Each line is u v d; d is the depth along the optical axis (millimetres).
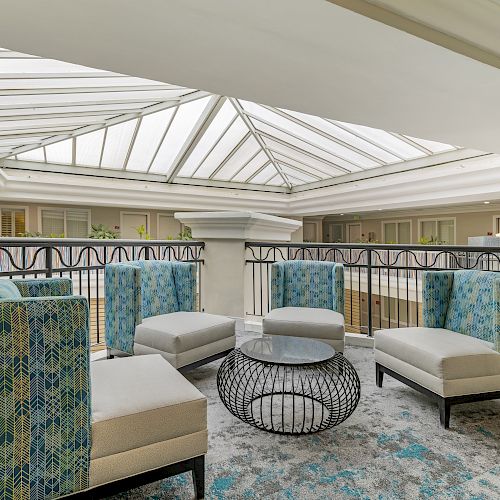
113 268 3020
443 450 1869
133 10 1552
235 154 9242
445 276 2742
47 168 8703
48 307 1208
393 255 10031
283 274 3701
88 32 1739
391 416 2240
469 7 1812
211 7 1539
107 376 1684
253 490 1567
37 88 4262
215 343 2924
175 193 10422
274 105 2807
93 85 4617
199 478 1513
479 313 2461
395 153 7727
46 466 1221
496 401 2459
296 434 2012
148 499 1522
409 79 2285
